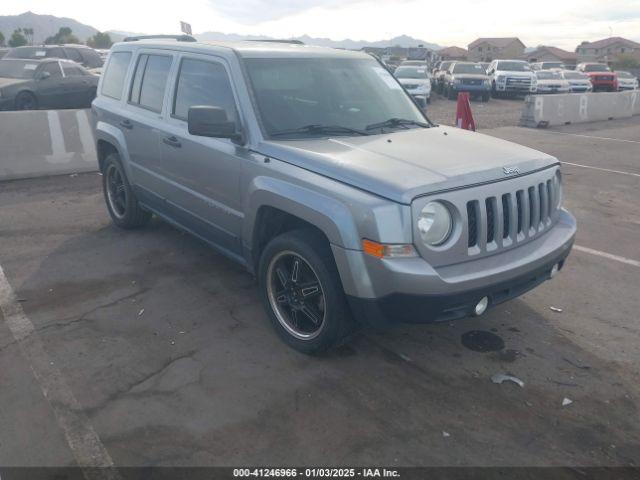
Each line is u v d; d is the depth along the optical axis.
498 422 3.33
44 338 4.13
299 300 3.93
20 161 8.73
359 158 3.69
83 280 5.11
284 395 3.53
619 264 5.77
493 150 4.06
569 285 5.25
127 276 5.21
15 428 3.19
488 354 4.05
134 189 5.94
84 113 9.26
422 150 3.93
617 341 4.27
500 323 4.50
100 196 7.89
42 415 3.30
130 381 3.64
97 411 3.35
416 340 4.21
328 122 4.38
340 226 3.38
